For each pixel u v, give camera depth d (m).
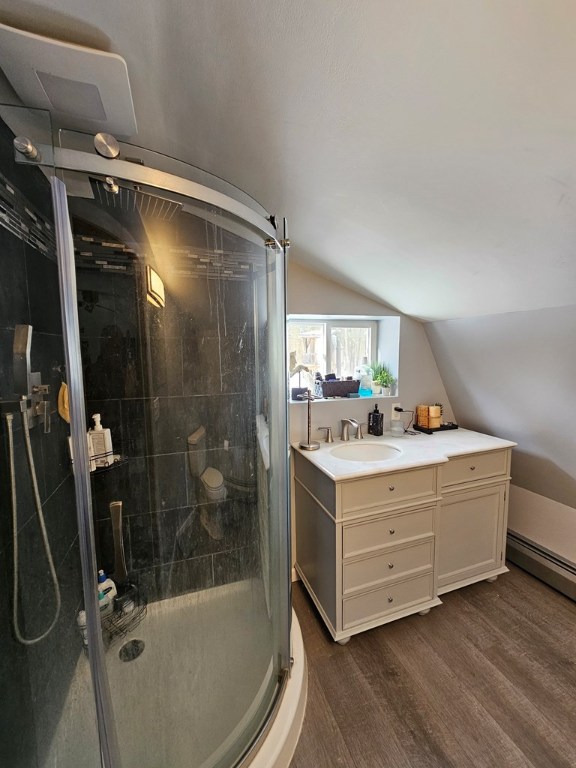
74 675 1.18
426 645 1.58
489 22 0.58
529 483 2.13
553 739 1.19
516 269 1.31
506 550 2.25
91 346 1.44
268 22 0.63
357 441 2.09
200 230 1.29
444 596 1.90
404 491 1.67
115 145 0.92
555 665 1.47
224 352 1.51
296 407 2.07
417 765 1.12
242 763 1.04
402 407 2.34
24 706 0.91
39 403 1.04
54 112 0.91
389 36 0.64
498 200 1.00
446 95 0.73
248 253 1.36
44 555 1.06
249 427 1.51
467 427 2.45
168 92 0.84
